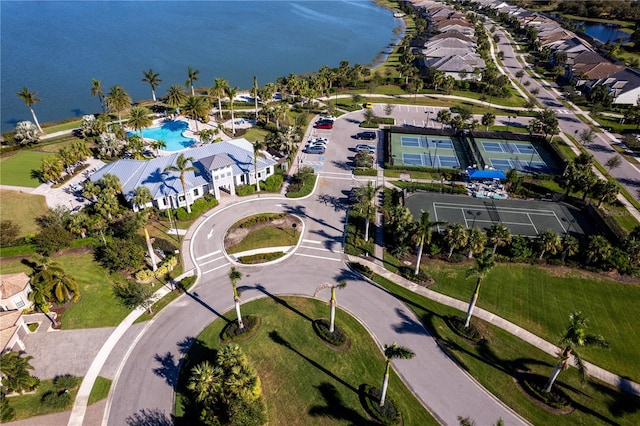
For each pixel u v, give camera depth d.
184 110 117.06
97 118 123.88
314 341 55.09
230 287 64.25
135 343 54.72
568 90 149.62
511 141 114.88
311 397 47.97
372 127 121.12
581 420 46.53
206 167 80.19
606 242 66.44
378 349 54.28
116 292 62.50
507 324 58.28
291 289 63.81
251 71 192.62
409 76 157.12
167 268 66.62
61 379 48.97
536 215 82.19
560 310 60.53
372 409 46.16
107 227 73.56
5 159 100.62
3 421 44.47
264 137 113.81
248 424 40.47
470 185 92.12
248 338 55.25
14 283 59.19
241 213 81.69
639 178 95.94
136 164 85.44
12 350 51.94
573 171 83.06
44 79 172.25
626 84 142.62
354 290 63.84
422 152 109.12
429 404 47.69
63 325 57.06
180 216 79.00
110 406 47.03
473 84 156.25
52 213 73.62
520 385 50.12
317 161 102.56
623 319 59.34
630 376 51.50
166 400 47.78
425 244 72.81
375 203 85.88
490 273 67.12
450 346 54.75
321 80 138.50
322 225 78.88
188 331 56.53
